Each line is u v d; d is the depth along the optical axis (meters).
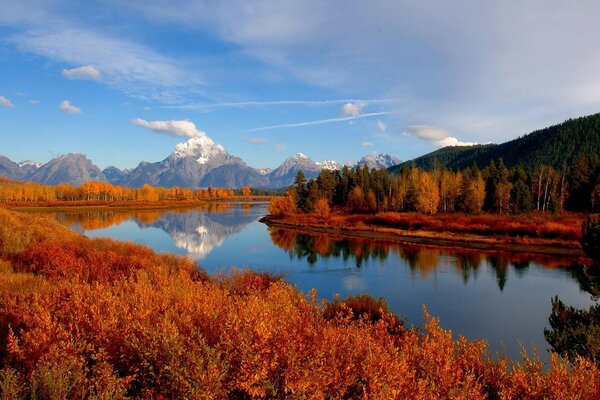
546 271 31.20
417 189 78.69
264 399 4.45
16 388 3.97
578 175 78.75
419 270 31.53
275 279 18.41
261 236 57.69
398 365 4.84
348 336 5.80
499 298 23.17
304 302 7.99
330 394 4.55
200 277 18.53
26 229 22.72
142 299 6.69
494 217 59.25
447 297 23.36
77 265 14.98
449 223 55.12
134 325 5.23
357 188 90.88
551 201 73.00
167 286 9.61
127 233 59.53
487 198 83.38
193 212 117.88
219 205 166.75
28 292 8.12
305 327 5.65
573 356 9.06
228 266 32.88
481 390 5.32
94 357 4.63
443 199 82.31
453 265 33.78
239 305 5.91
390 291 24.75
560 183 81.44
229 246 46.88
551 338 10.38
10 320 6.51
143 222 79.81
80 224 70.88
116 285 9.15
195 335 5.05
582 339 9.61
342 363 4.92
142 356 4.58
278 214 86.94
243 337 4.56
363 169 110.62
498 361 6.10
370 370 4.69
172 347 4.49
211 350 4.38
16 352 4.86
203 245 47.69
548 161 145.88
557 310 11.56
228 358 4.42
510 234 47.88
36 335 5.09
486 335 17.12
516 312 20.45
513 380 5.22
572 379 4.98
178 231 64.00
